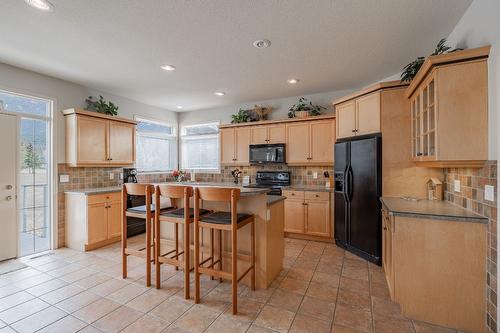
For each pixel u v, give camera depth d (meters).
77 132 3.62
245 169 5.27
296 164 4.50
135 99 4.85
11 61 3.05
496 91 1.67
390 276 2.26
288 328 1.88
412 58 2.98
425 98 2.24
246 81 3.82
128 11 2.06
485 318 1.82
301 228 4.11
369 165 3.09
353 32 2.40
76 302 2.22
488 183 1.77
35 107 3.48
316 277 2.72
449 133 1.87
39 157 3.53
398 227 2.03
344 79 3.73
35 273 2.80
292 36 2.48
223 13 2.10
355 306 2.17
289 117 4.62
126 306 2.16
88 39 2.52
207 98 4.81
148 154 5.39
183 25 2.27
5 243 3.18
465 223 1.86
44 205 3.57
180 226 2.97
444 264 1.92
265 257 2.47
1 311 2.08
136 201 4.21
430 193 2.75
